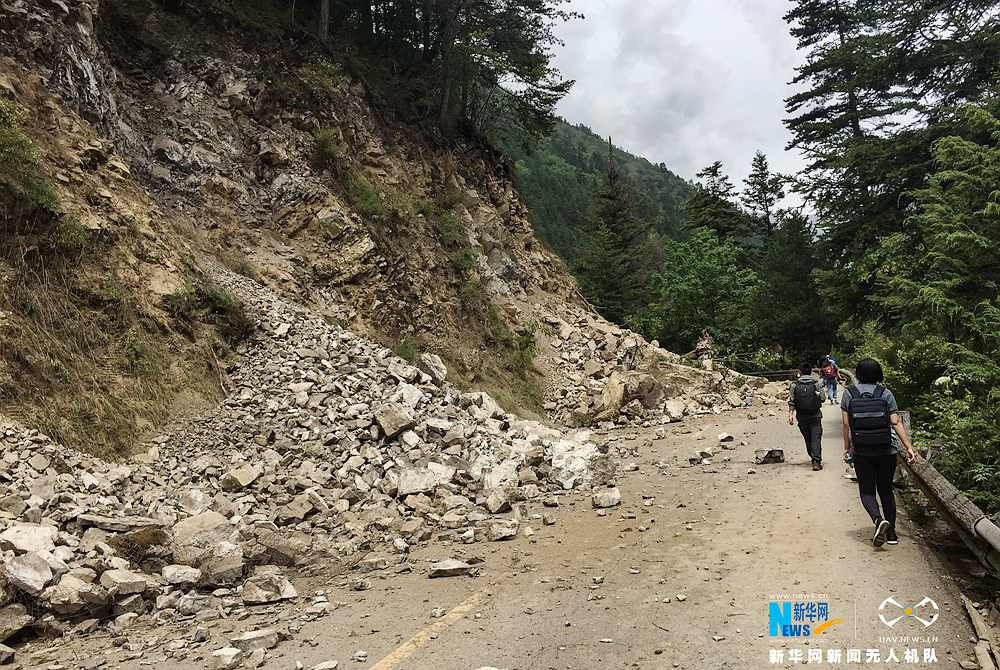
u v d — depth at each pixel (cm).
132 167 1398
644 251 4366
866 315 2345
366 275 1664
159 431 889
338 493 827
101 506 665
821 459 1028
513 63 2580
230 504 746
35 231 910
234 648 411
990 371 906
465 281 2036
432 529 743
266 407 1017
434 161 2358
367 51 2419
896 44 2188
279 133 1738
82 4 1316
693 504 802
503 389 1830
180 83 1644
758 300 3338
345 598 533
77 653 429
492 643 418
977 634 394
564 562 603
